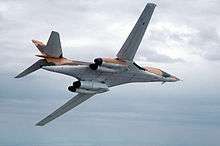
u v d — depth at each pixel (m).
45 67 64.94
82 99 74.50
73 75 67.12
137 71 71.38
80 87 67.44
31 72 65.38
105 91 68.88
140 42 67.19
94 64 66.75
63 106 75.81
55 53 64.69
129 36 66.62
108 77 69.25
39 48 64.94
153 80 74.31
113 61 67.50
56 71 65.62
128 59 68.19
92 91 68.38
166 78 75.50
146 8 65.69
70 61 66.50
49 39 63.28
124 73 70.25
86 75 67.62
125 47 67.38
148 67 74.50
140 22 66.19
